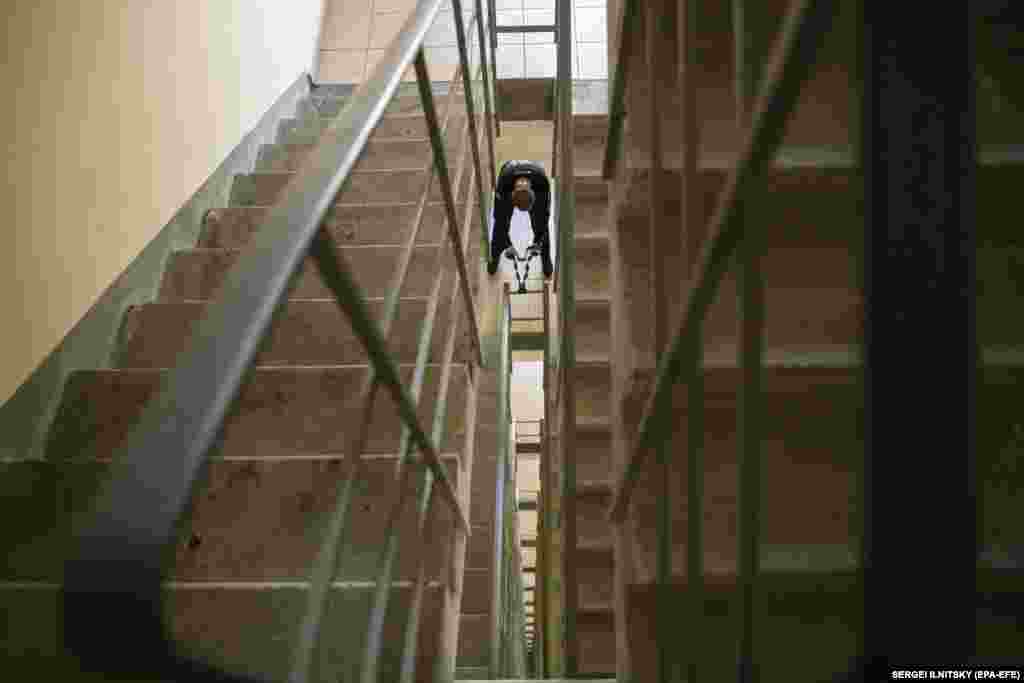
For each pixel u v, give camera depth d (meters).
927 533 0.31
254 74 3.45
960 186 0.32
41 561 1.51
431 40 4.70
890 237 0.32
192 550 1.53
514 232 5.91
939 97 0.32
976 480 0.31
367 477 1.62
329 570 0.84
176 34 2.62
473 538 3.08
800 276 1.09
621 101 1.69
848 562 0.98
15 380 1.73
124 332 2.17
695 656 0.91
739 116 0.68
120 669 0.35
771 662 0.98
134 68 2.31
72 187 1.96
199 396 0.44
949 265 0.32
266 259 0.58
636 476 1.34
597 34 4.68
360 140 0.86
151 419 0.42
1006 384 0.87
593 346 2.66
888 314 0.32
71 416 1.85
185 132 2.68
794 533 1.05
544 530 4.38
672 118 1.58
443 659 1.53
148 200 2.38
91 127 2.06
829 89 1.03
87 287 2.02
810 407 1.06
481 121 3.45
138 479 0.38
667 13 1.45
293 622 1.34
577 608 2.37
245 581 1.51
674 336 0.89
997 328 0.90
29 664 1.25
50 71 1.88
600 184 3.03
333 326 2.12
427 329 1.50
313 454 1.81
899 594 0.31
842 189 1.03
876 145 0.33
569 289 2.53
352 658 1.34
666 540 1.06
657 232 1.13
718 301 1.21
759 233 0.60
